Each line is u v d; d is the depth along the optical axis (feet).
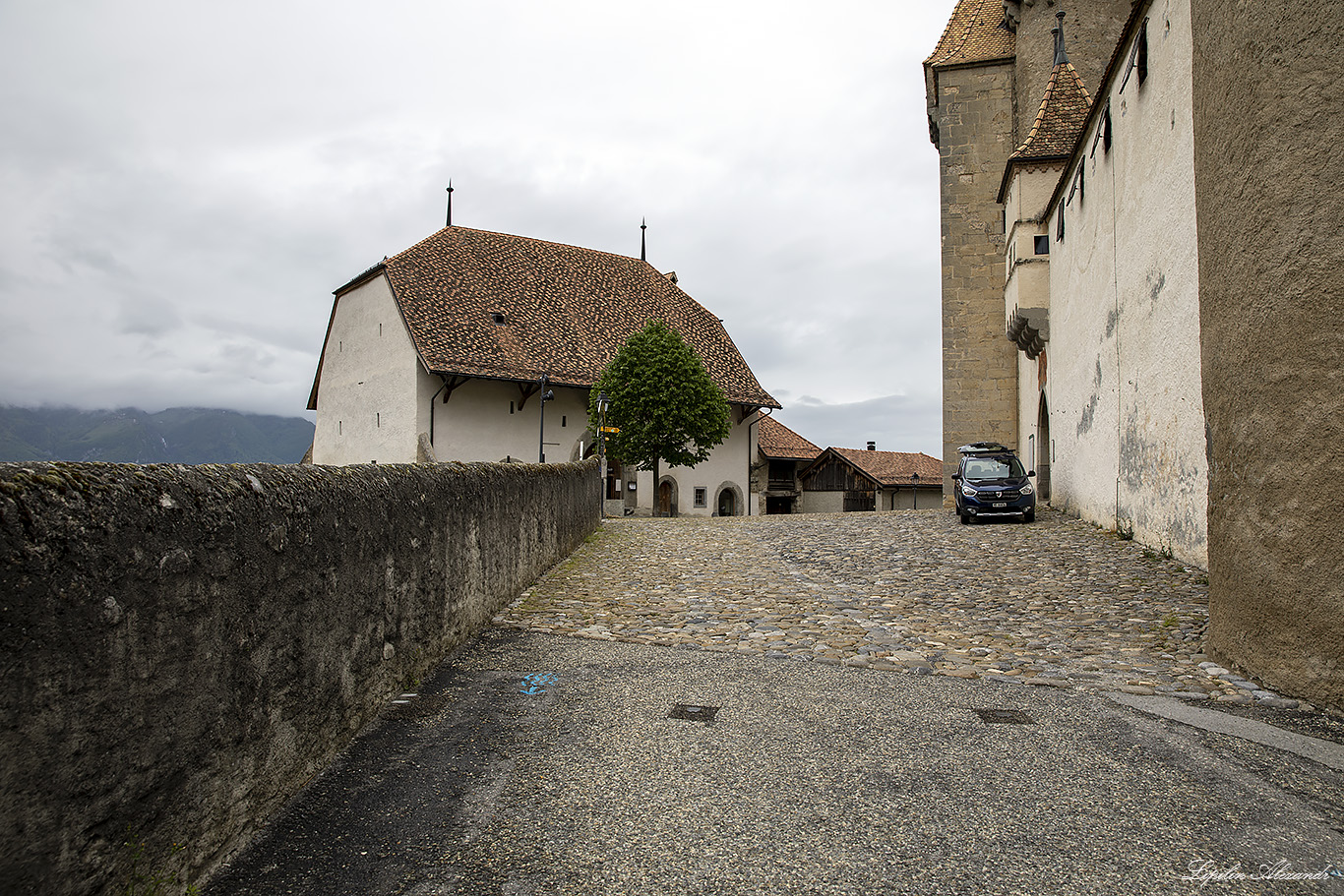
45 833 7.63
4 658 7.16
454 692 18.78
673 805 12.82
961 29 99.30
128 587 8.78
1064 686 19.62
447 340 114.83
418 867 10.85
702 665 21.53
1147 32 40.04
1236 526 20.68
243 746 11.27
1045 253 66.59
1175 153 36.68
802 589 34.30
